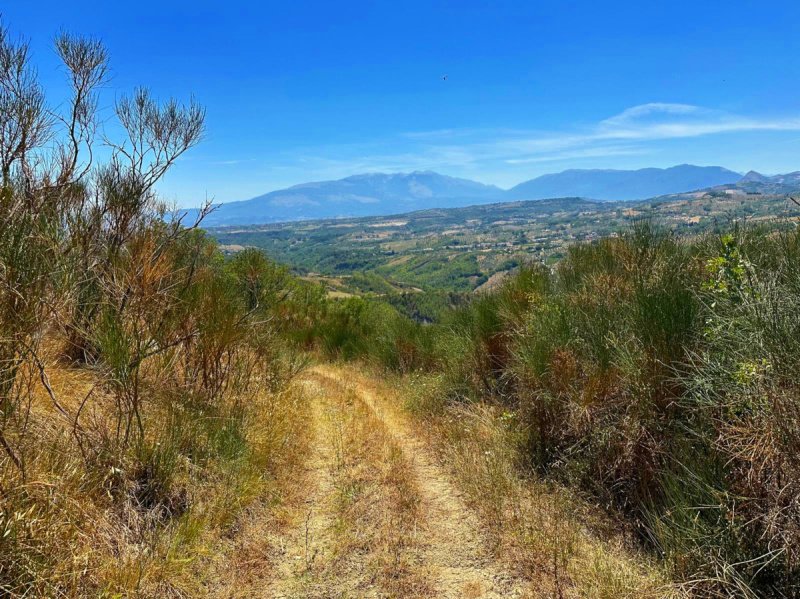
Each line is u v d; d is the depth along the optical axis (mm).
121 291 4184
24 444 2938
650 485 3584
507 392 6336
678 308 3635
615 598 2701
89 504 2875
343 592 2963
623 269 5531
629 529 3555
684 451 3242
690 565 2768
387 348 9992
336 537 3551
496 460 4633
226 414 4930
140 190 5359
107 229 5141
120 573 2617
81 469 3072
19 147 4156
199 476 3902
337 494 4227
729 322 3053
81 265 4035
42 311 3035
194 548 3117
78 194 4918
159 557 2875
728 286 3277
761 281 3174
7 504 2350
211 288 5602
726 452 2936
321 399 7578
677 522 3020
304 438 5508
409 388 7730
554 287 6332
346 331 13023
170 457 3619
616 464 3801
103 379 3818
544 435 4660
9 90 4367
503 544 3416
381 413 7027
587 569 3035
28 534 2344
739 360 2918
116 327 3734
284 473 4535
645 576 2896
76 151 5016
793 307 2688
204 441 4312
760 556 2441
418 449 5512
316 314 14234
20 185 3873
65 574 2395
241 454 4352
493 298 6875
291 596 2906
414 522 3771
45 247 3168
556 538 3373
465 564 3266
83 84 5051
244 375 6266
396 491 4270
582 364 4453
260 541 3422
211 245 7023
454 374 7066
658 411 3611
